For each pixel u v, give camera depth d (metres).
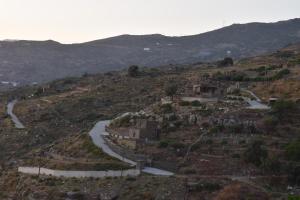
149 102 180.62
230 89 159.25
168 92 159.50
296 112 125.44
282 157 103.81
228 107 133.12
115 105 192.12
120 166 104.25
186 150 108.75
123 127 130.75
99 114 184.00
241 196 89.25
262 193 90.94
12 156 156.62
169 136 117.00
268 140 111.44
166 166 104.88
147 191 93.19
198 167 102.31
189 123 121.69
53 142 153.75
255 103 140.50
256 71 194.88
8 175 118.38
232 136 113.44
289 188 94.25
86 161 111.31
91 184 99.88
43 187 102.81
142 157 108.81
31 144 166.50
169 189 93.06
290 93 149.25
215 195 90.25
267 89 157.38
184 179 96.12
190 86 170.38
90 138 126.94
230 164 102.12
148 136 117.69
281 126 118.06
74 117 189.00
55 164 113.62
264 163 99.25
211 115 125.69
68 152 122.00
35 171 114.50
